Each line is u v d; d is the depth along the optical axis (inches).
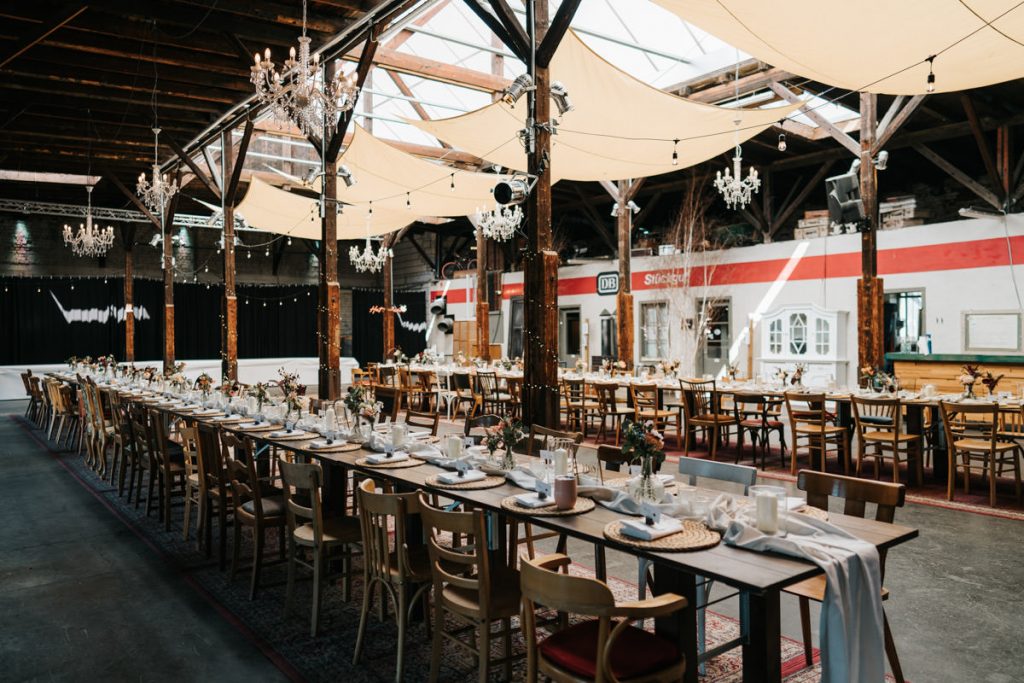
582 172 390.9
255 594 164.2
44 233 737.6
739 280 536.1
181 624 149.0
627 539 99.2
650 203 653.3
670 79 457.1
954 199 534.3
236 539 175.0
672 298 571.5
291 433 215.6
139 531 221.6
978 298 413.4
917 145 462.6
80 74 363.9
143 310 789.2
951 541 196.7
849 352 462.3
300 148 632.4
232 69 359.6
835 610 87.0
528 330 216.5
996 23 189.2
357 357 925.2
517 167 405.7
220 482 185.2
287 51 344.5
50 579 177.5
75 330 748.0
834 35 202.2
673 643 96.1
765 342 485.7
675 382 382.6
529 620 94.5
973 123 406.0
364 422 210.4
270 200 482.3
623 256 486.6
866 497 116.6
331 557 159.8
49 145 506.0
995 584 163.2
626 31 426.3
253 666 129.3
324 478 182.2
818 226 500.4
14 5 290.7
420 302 892.6
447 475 143.8
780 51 217.8
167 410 288.0
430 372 534.6
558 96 215.6
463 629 131.0
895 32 197.2
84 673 127.0
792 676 120.6
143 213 617.9
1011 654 127.6
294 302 887.1
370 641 139.6
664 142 333.1
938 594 157.4
